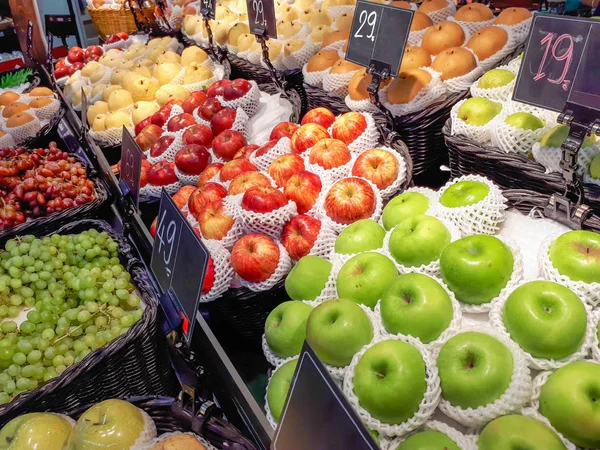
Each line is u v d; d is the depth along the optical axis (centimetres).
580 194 59
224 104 107
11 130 121
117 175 106
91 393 63
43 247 80
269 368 62
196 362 51
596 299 50
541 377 46
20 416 53
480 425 45
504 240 56
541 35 58
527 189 70
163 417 55
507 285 52
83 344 67
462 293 53
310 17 123
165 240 56
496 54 91
